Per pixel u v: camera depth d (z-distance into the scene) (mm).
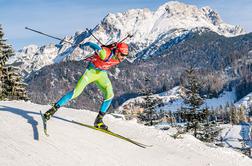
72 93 8391
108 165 7551
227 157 10266
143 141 9805
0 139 7414
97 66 8625
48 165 6777
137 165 7988
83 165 7199
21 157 6801
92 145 8250
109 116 11852
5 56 33750
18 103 11859
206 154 9992
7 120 8664
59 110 11594
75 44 8617
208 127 32781
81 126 9352
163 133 11164
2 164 6355
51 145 7645
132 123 11711
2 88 33406
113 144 8719
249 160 10617
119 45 8516
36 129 8328
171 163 8656
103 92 9234
